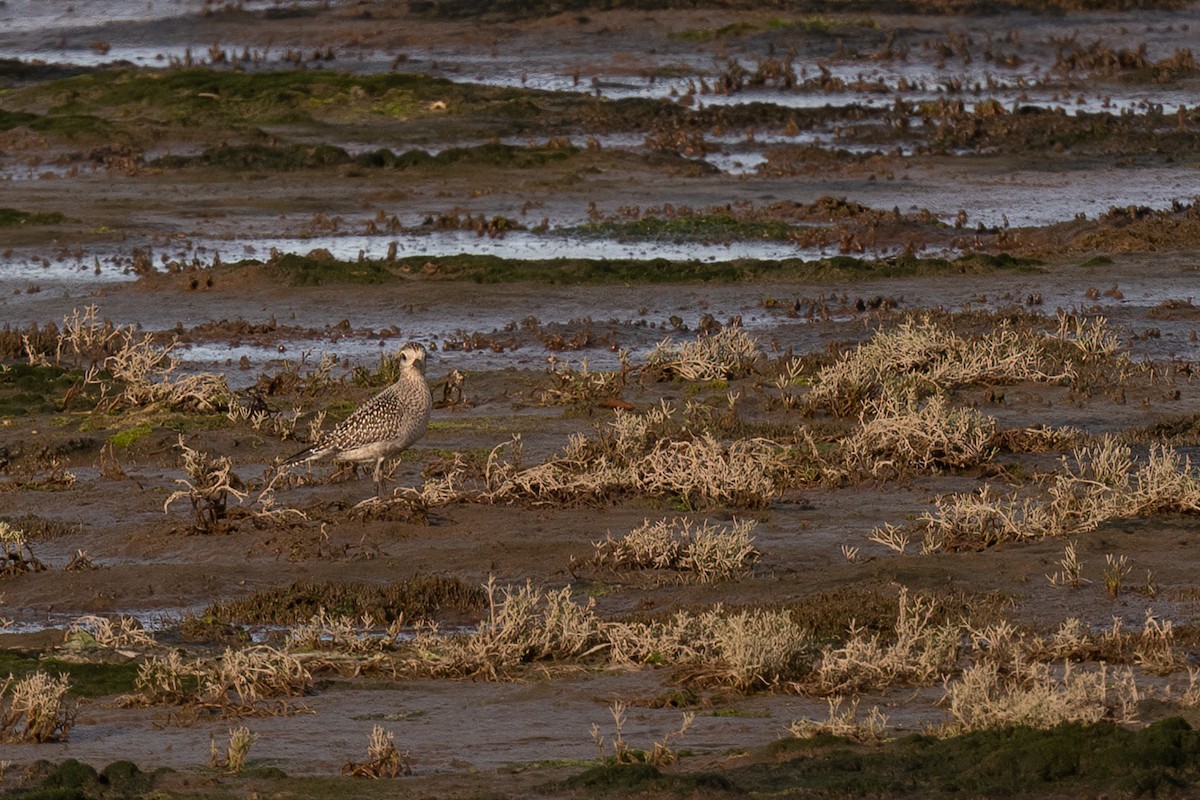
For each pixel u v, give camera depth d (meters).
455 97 53.62
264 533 17.56
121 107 52.94
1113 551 16.39
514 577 16.08
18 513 18.84
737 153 48.41
